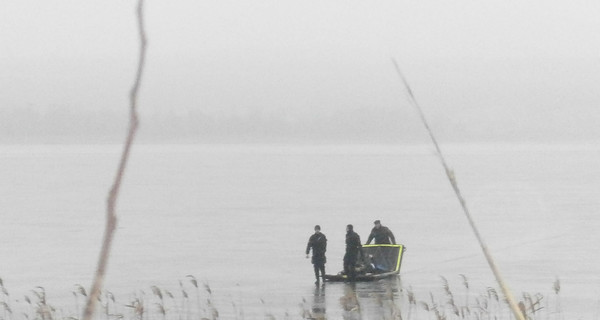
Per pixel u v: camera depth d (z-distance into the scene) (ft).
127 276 289.53
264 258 337.31
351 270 271.28
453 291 252.62
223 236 426.51
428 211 578.25
